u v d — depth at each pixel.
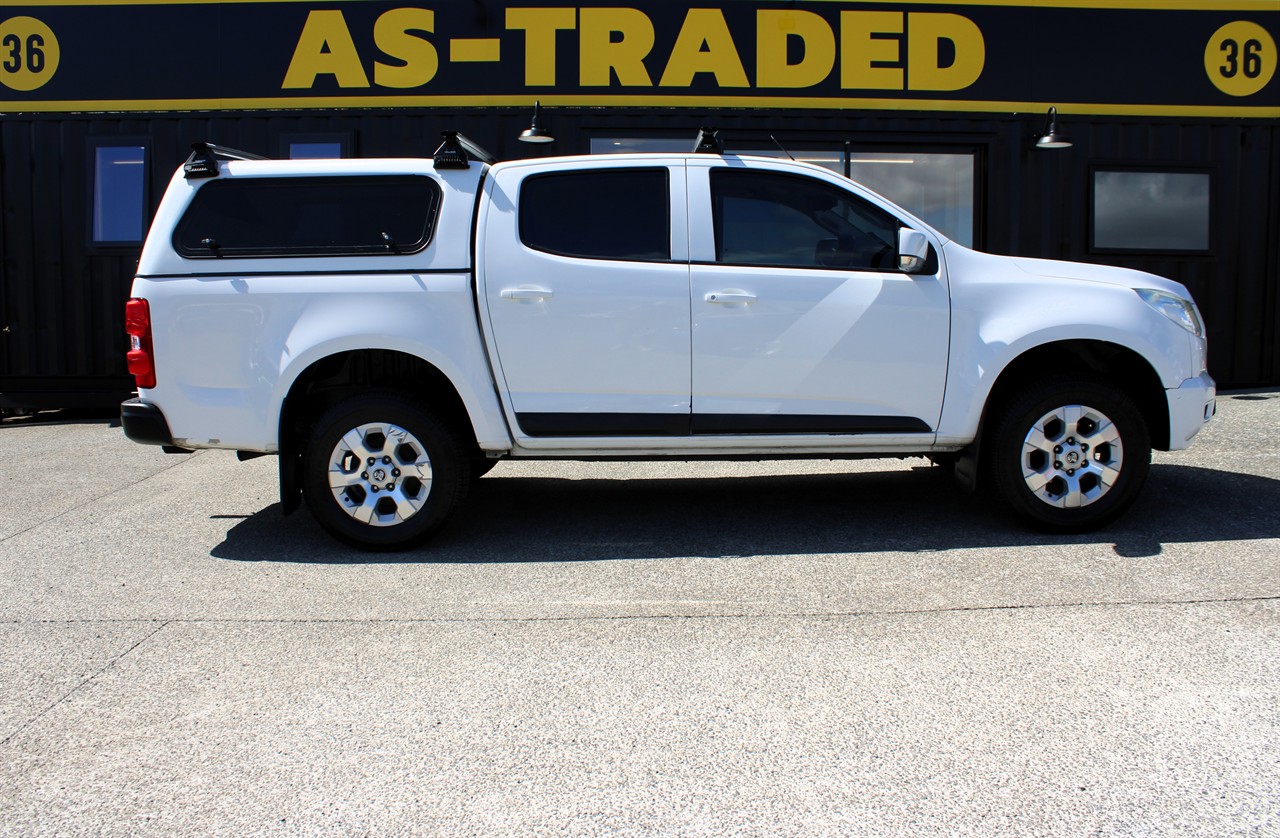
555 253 4.52
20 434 8.58
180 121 9.26
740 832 2.22
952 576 4.05
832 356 4.53
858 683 3.01
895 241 4.67
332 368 4.70
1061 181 9.38
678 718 2.80
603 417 4.56
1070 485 4.55
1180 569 4.05
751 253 4.59
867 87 9.26
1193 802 2.31
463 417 4.83
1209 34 9.39
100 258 9.27
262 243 4.53
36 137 9.26
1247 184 9.55
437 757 2.59
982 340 4.54
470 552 4.60
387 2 9.16
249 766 2.56
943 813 2.28
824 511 5.26
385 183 4.59
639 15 9.17
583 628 3.54
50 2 9.19
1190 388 4.60
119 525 5.24
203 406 4.49
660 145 9.34
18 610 3.83
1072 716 2.75
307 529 5.13
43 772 2.54
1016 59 9.30
